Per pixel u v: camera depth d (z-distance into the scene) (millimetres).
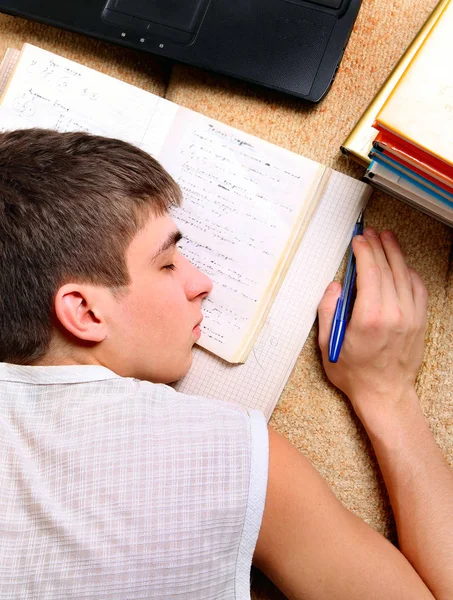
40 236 603
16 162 621
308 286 751
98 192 615
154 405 565
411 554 638
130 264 619
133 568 505
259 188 757
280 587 613
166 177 681
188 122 774
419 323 708
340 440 727
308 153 783
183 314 670
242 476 538
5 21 872
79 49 859
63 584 500
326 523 591
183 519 518
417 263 748
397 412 694
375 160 672
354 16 765
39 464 542
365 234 745
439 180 632
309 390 743
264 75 777
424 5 790
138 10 801
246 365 747
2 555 511
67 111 787
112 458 530
